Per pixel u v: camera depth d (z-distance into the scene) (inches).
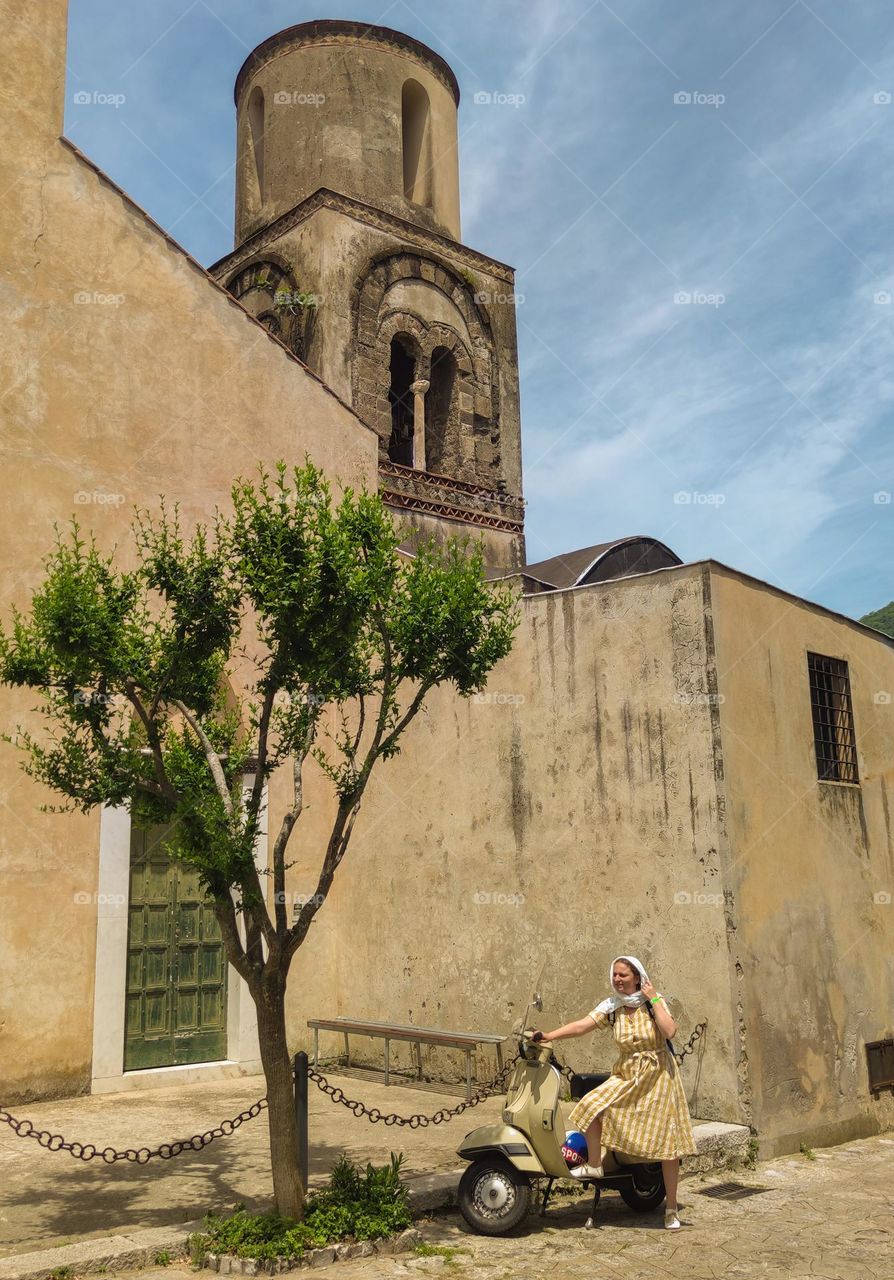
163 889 443.5
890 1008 407.5
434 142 818.8
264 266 760.3
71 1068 394.9
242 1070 442.3
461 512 723.4
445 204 816.9
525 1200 250.8
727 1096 327.9
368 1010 456.4
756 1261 232.2
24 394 427.5
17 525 415.5
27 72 453.7
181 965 443.5
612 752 379.2
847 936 392.2
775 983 348.8
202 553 253.1
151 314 471.8
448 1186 267.9
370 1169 255.4
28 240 440.5
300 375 522.9
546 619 409.7
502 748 418.3
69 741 254.7
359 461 541.0
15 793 397.1
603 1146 260.4
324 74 788.6
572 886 383.9
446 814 436.8
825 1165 329.1
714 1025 334.0
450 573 265.6
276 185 789.9
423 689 263.7
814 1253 238.2
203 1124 345.7
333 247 711.7
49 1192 269.9
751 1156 322.0
